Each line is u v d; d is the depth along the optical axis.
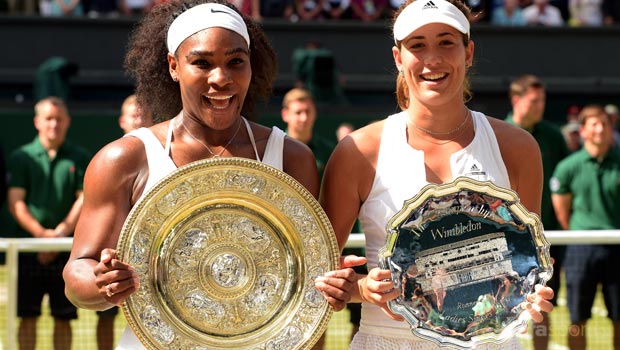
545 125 7.71
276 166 3.19
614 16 13.34
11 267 5.33
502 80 12.50
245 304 3.05
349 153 3.33
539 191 3.39
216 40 2.99
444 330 3.08
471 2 12.81
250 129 3.23
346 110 11.01
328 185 3.38
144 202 2.93
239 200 3.04
